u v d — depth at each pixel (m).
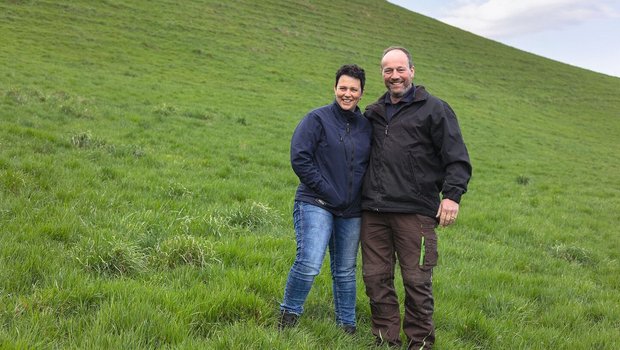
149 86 25.19
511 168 22.17
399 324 4.84
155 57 32.03
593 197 17.56
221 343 4.03
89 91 21.50
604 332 5.73
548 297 6.86
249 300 4.82
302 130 4.61
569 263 9.16
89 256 5.38
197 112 20.94
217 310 4.61
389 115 4.70
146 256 5.82
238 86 29.55
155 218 7.56
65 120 15.71
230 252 6.40
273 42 42.38
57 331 3.89
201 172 12.01
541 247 10.12
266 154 15.92
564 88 52.62
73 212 7.09
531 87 51.03
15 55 25.67
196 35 38.81
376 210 4.65
